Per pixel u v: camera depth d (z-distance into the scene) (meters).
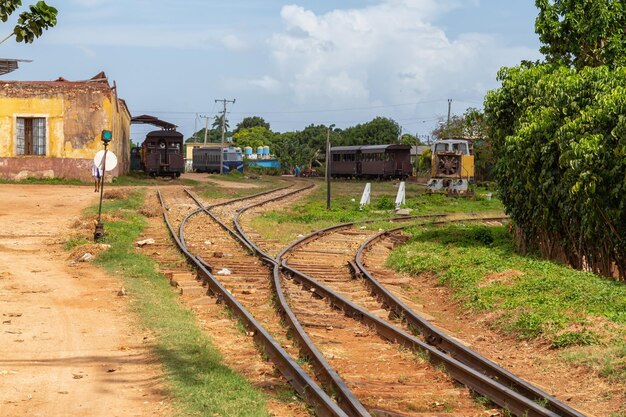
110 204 39.97
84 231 28.22
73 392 10.16
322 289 18.28
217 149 112.56
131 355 12.19
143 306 15.98
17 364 11.48
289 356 11.55
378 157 95.88
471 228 33.59
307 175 125.38
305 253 26.16
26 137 56.81
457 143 63.38
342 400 9.91
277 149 163.88
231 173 109.62
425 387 11.16
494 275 20.48
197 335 13.59
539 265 21.39
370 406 10.08
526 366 13.08
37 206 38.62
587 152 20.39
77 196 44.56
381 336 14.47
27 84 56.44
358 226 36.28
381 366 12.38
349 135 155.75
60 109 56.81
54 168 56.84
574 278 19.25
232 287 18.75
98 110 57.28
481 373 11.72
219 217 37.62
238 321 14.88
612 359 12.41
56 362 11.67
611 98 20.56
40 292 17.47
